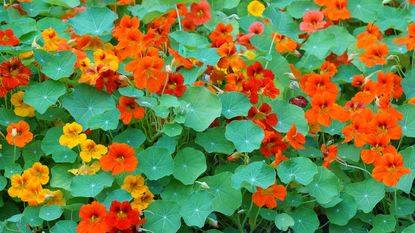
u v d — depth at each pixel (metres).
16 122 1.76
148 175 1.62
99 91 1.73
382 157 1.62
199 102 1.71
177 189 1.65
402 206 1.70
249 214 1.67
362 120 1.68
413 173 1.68
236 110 1.71
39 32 1.91
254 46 1.91
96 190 1.59
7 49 1.73
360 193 1.69
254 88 1.72
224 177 1.64
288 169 1.61
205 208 1.57
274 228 1.71
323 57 1.91
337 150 1.72
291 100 1.81
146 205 1.61
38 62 1.74
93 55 1.83
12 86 1.73
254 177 1.58
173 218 1.58
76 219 1.63
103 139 1.78
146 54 1.75
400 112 1.77
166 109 1.65
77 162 1.69
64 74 1.71
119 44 1.77
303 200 1.68
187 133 1.74
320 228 1.71
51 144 1.71
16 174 1.64
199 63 1.80
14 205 1.71
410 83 1.89
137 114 1.68
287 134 1.67
